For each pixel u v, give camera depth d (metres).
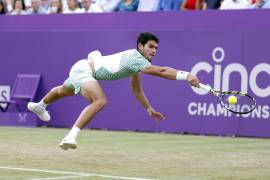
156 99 27.73
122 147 21.12
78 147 20.81
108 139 24.09
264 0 27.86
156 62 27.75
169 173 14.95
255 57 25.73
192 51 26.95
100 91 15.71
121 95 28.48
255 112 25.81
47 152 19.14
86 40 29.20
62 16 29.81
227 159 18.11
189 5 29.73
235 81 26.14
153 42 15.81
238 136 26.17
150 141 23.56
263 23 25.52
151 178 14.04
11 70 31.25
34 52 30.61
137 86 16.95
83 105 29.19
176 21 27.30
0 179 13.58
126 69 15.85
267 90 25.55
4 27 31.44
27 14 30.77
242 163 17.22
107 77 16.28
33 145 21.25
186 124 27.16
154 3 30.94
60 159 17.48
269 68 25.47
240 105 26.00
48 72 30.23
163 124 27.64
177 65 27.31
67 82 16.67
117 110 28.61
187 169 15.76
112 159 17.69
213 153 19.67
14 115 30.84
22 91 30.75
